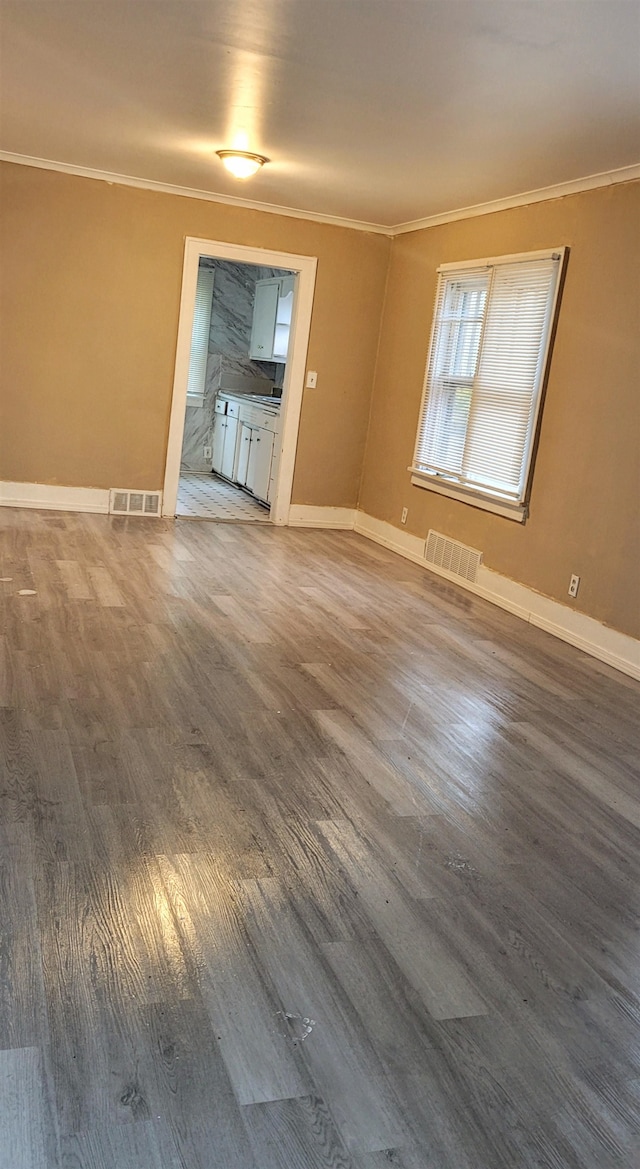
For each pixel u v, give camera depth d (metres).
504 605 5.49
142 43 3.56
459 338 6.08
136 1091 1.59
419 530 6.55
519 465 5.33
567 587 4.94
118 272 6.49
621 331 4.54
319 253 6.95
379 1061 1.74
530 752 3.33
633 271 4.47
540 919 2.28
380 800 2.81
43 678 3.49
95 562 5.41
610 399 4.62
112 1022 1.75
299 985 1.93
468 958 2.09
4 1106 1.53
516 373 5.37
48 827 2.43
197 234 6.60
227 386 9.75
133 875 2.25
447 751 3.25
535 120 3.90
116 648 3.94
